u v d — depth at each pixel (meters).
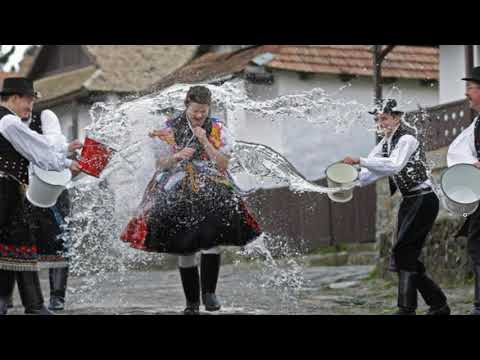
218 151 8.38
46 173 8.61
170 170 8.42
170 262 21.61
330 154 24.45
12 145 8.20
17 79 8.41
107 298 11.41
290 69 23.97
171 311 9.15
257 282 14.58
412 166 8.34
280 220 22.77
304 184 9.09
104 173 9.12
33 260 8.41
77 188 9.70
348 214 21.45
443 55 19.58
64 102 31.34
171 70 32.16
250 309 9.52
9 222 8.24
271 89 24.17
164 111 8.81
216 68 25.86
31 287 8.40
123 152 8.95
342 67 24.62
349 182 8.72
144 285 14.34
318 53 24.83
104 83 30.64
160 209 8.37
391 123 8.45
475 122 8.37
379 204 17.69
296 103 9.20
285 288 12.31
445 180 7.98
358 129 24.72
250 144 9.09
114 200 9.38
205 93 8.35
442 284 13.25
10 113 8.29
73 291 12.86
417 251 8.41
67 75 32.88
